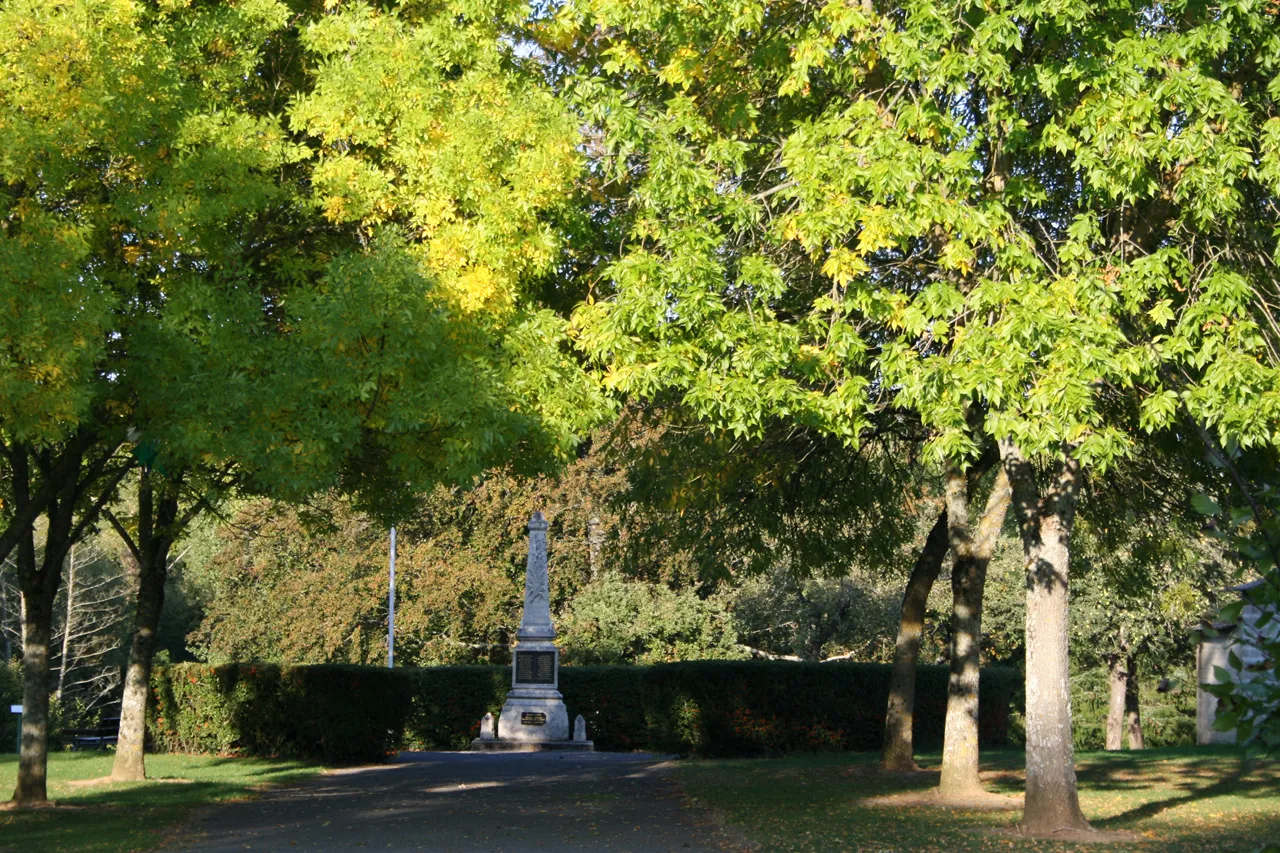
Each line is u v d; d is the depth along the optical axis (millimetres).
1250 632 3342
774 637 38625
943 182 10961
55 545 14883
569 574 36406
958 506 15898
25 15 10039
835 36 11461
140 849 11469
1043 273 11484
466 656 37125
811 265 12812
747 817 13461
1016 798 14828
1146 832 12188
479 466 10789
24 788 14969
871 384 12906
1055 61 11000
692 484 17688
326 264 11812
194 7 12133
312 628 36281
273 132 11562
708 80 12344
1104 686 40031
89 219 10984
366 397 10602
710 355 11195
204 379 10578
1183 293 11781
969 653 15391
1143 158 10508
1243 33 11125
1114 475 17188
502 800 15477
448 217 11500
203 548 46906
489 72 12023
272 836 12352
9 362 9148
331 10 13117
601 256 13102
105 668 45375
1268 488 3473
